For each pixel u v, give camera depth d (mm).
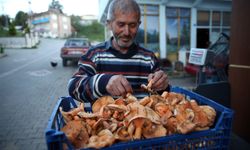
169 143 1013
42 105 6188
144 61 1983
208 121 1153
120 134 1026
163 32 10359
